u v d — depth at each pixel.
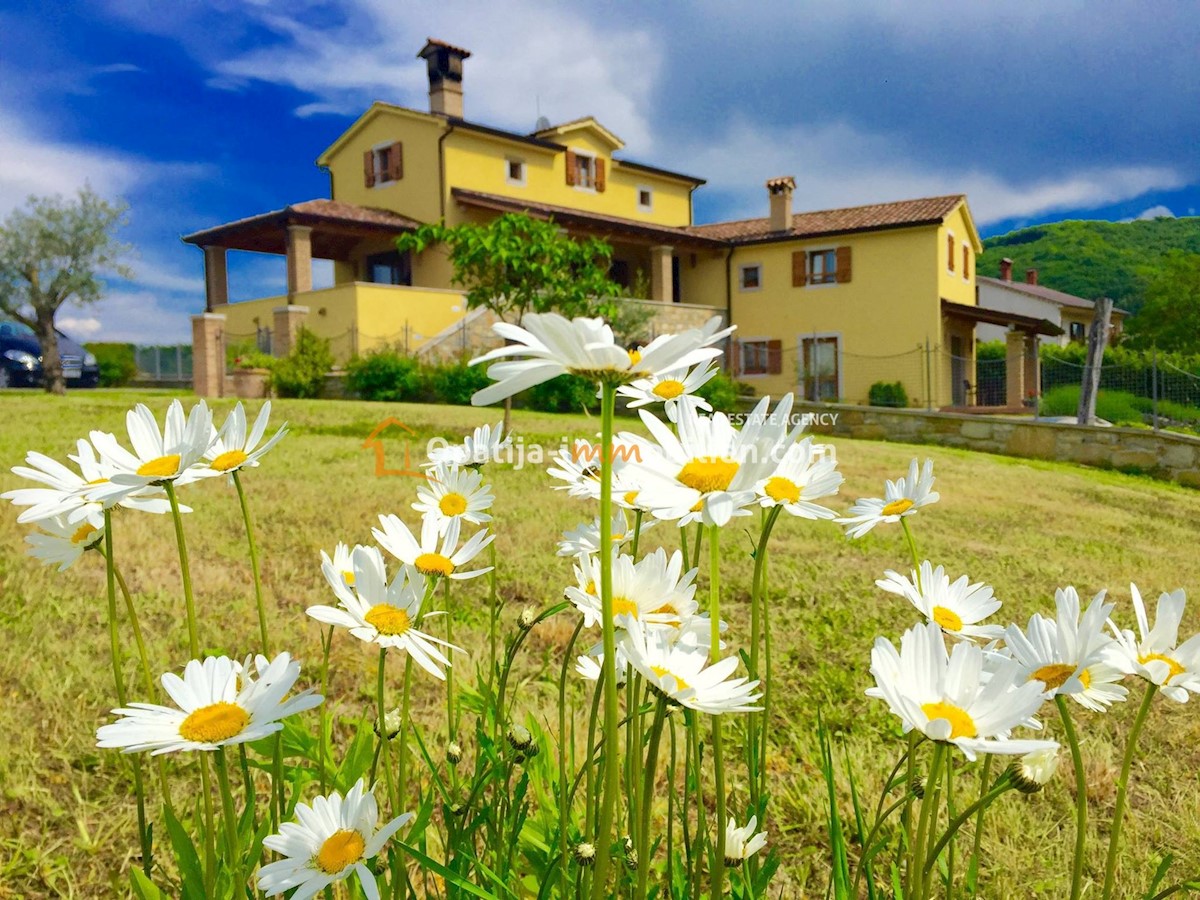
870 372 23.39
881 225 22.88
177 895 1.35
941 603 1.40
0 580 4.08
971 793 2.51
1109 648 1.02
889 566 5.34
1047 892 2.09
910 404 22.69
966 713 0.83
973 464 11.79
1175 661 1.06
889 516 1.45
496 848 1.24
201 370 17.97
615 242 24.69
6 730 2.65
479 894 0.97
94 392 19.25
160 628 3.55
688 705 0.88
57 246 17.67
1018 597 4.81
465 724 2.65
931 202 24.28
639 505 0.99
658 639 1.01
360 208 21.86
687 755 1.17
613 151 26.53
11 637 3.38
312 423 11.67
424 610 1.26
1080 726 3.10
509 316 11.73
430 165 21.94
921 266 22.72
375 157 23.39
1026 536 6.93
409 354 18.27
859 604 4.48
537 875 1.35
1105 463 13.78
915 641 0.87
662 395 1.06
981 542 6.51
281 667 0.97
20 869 2.07
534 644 3.55
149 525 5.21
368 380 17.12
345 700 2.96
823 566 5.26
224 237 21.81
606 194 25.75
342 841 0.95
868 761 2.74
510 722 1.39
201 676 0.97
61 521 1.24
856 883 1.17
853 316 23.64
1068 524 7.75
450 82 22.78
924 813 0.92
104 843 2.17
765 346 25.20
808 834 2.34
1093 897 2.05
